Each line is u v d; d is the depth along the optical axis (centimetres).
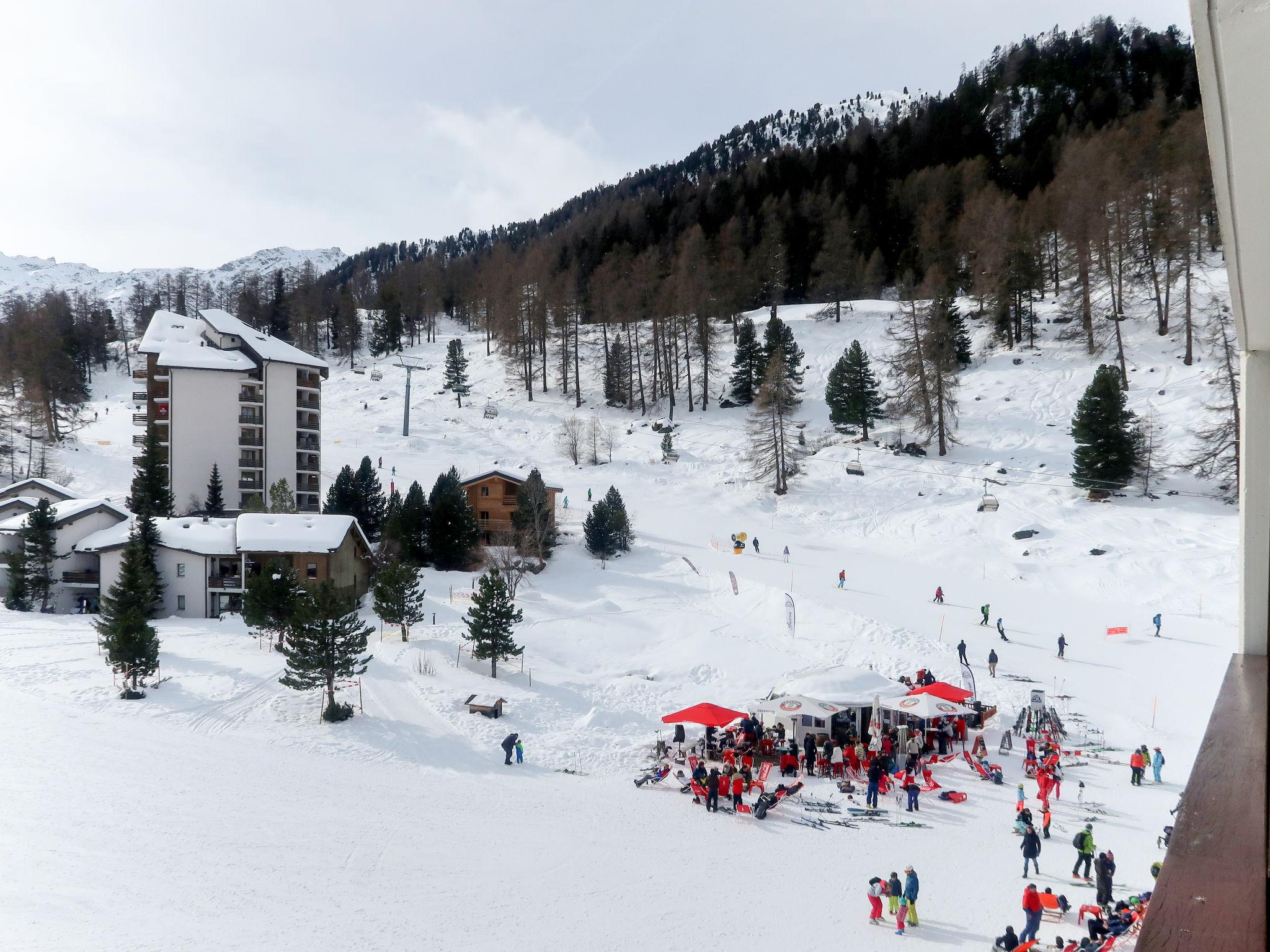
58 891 1909
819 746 3378
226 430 7844
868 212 13475
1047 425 7800
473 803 2736
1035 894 1872
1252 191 255
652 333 11781
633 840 2480
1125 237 8612
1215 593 4981
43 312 15650
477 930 1869
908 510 6900
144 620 3784
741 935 1909
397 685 3950
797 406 9456
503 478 6875
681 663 4394
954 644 4453
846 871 2292
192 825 2361
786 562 6025
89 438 10481
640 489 8062
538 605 5222
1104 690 3884
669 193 17825
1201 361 7775
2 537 6069
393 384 13000
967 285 11369
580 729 3569
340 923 1847
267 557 5441
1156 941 174
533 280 13638
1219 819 235
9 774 2669
